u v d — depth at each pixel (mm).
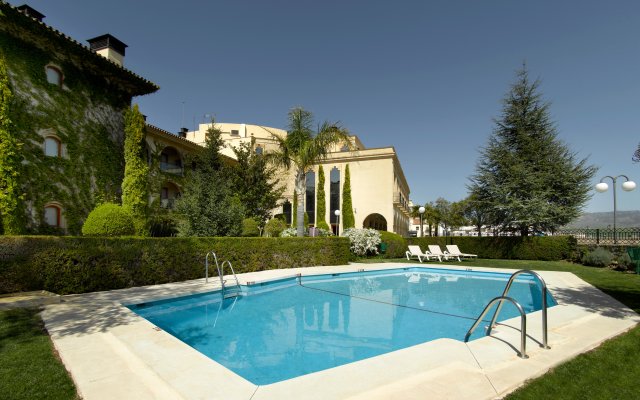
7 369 3891
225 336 6473
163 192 24328
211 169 21031
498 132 26250
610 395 3352
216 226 15203
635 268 14305
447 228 62344
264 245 14102
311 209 32781
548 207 22594
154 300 8031
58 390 3439
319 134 16938
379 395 3273
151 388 3484
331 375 3721
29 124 14008
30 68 14266
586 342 4879
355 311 8469
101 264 9266
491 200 25578
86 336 5145
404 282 13328
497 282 13383
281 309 8664
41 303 7309
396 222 33438
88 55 16156
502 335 5223
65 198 15102
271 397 3229
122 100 18688
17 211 12625
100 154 17000
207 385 3473
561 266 16969
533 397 3309
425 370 3859
